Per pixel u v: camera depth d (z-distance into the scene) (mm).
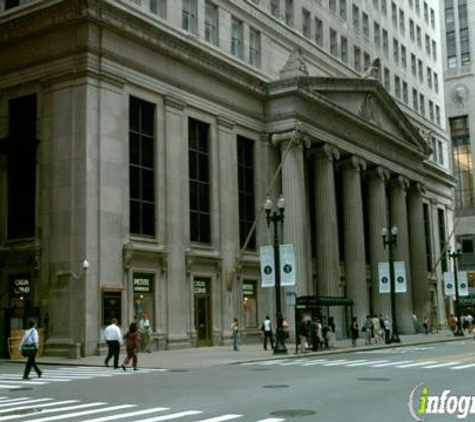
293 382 17312
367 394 14430
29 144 32656
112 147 32094
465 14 95688
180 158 36250
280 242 42438
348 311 48656
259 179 42594
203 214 38094
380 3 64562
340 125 48344
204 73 38625
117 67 32875
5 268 32719
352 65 57000
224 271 38469
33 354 20375
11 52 34062
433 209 70625
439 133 75875
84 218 30359
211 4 40531
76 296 30047
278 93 42906
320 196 46531
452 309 72688
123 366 23047
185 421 11062
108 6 32094
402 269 46844
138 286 32812
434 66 77062
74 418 11727
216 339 37281
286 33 47375
